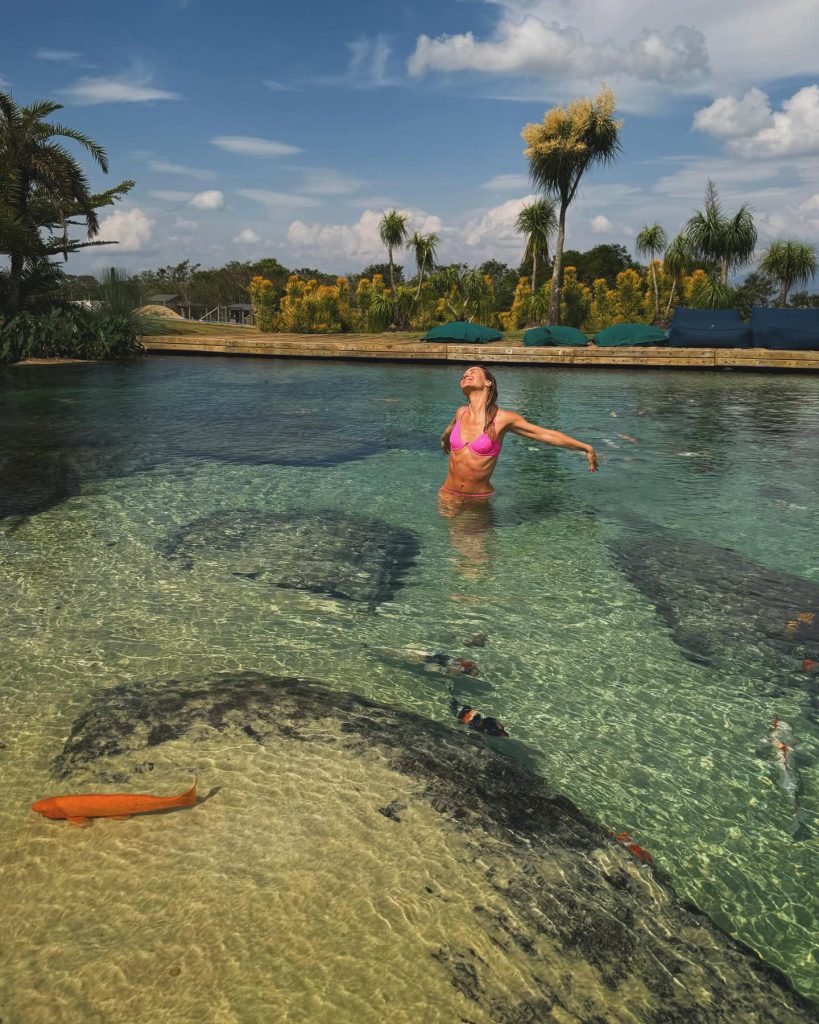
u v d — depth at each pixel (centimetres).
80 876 200
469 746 277
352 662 344
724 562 488
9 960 173
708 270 3334
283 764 257
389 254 3259
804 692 326
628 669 344
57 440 898
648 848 227
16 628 373
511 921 191
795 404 1245
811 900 208
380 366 1959
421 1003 165
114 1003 162
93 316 2225
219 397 1323
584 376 1703
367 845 216
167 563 471
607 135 2286
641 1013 167
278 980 169
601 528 555
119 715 290
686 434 966
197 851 211
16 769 253
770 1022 168
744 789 258
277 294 3216
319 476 716
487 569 468
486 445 612
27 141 2009
